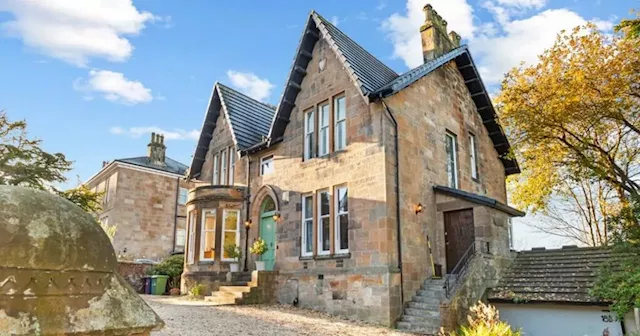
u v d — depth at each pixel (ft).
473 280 38.47
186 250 61.93
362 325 38.24
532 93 50.19
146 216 95.50
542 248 49.47
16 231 6.24
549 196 77.82
